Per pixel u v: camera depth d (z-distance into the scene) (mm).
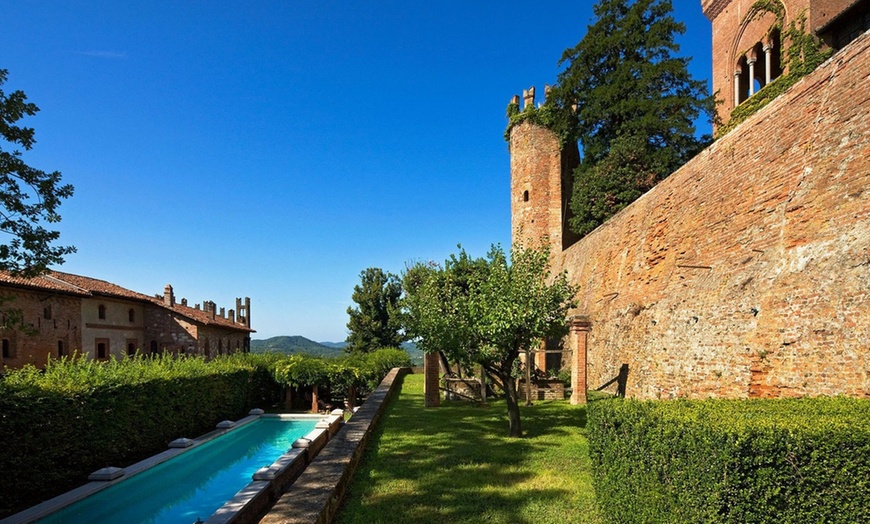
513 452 8719
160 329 32719
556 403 14734
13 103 8117
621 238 17688
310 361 21344
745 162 10836
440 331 10273
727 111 23375
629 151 23219
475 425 11367
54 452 9602
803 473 3326
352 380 20547
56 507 8664
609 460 5301
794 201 8992
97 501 9477
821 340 7598
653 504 4215
